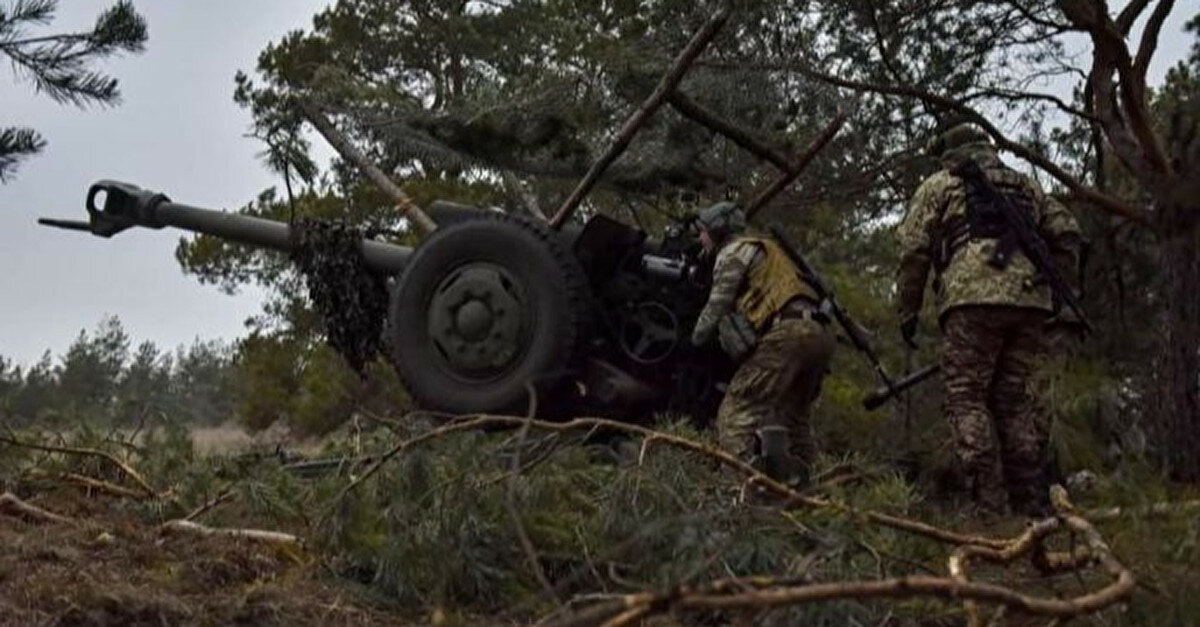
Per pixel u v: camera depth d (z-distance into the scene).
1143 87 7.44
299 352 15.19
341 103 7.57
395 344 6.30
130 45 10.20
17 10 9.84
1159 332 6.92
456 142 7.40
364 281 6.99
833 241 9.91
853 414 7.55
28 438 5.48
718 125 7.14
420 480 4.03
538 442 4.45
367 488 4.17
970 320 5.73
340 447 5.45
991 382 5.86
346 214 15.40
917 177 8.98
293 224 7.13
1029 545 3.65
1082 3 7.30
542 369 6.00
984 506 5.66
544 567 4.01
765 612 2.89
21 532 4.34
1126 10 7.85
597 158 7.44
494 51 8.66
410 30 15.43
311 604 3.76
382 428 5.19
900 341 8.19
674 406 6.07
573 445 4.75
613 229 6.12
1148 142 7.38
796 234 9.85
